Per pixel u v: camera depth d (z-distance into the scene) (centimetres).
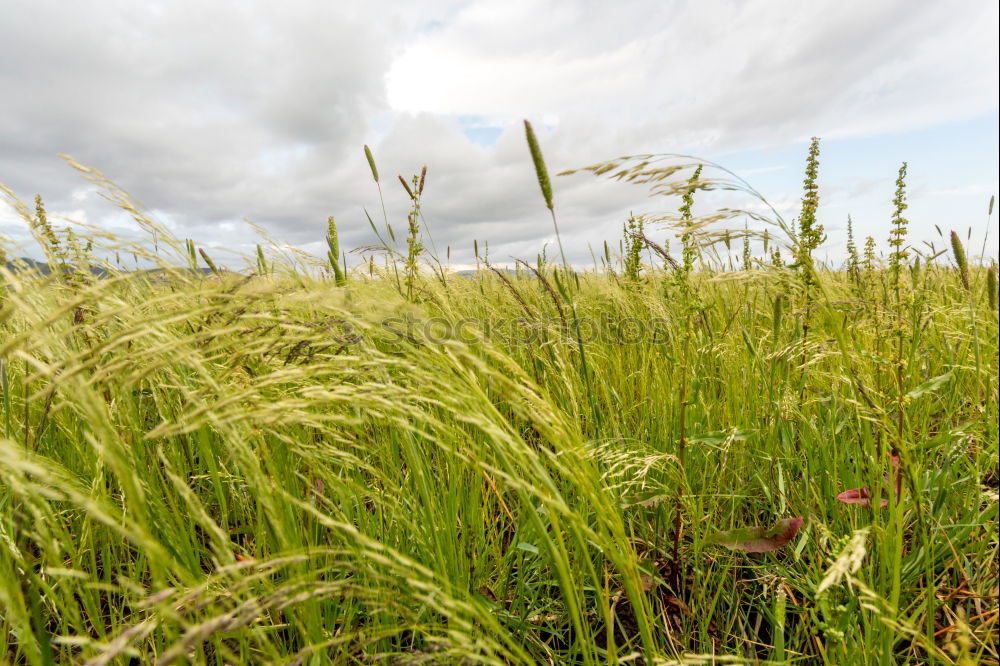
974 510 146
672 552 149
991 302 116
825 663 110
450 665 95
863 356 159
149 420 162
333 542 141
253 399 105
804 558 157
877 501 128
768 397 189
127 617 131
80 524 144
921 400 192
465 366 109
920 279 270
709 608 144
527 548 137
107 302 119
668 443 185
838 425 187
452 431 113
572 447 98
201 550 126
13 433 142
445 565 119
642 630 96
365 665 114
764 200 117
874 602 108
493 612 131
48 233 172
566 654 135
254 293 104
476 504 153
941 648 115
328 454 130
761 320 268
